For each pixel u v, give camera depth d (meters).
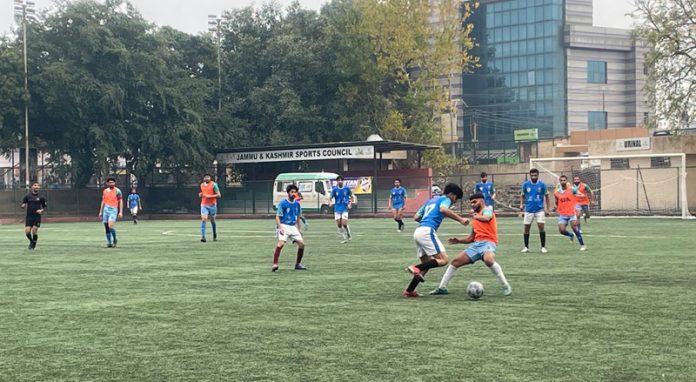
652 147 43.28
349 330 8.62
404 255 18.95
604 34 114.94
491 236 11.25
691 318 9.20
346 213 24.70
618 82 117.12
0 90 49.19
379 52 62.47
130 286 13.15
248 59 63.94
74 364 7.10
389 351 7.46
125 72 54.03
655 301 10.60
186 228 36.53
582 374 6.45
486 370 6.63
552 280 13.10
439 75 62.47
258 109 60.94
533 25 113.88
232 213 54.84
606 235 25.27
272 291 12.20
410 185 51.72
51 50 52.00
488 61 117.19
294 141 60.56
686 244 21.02
